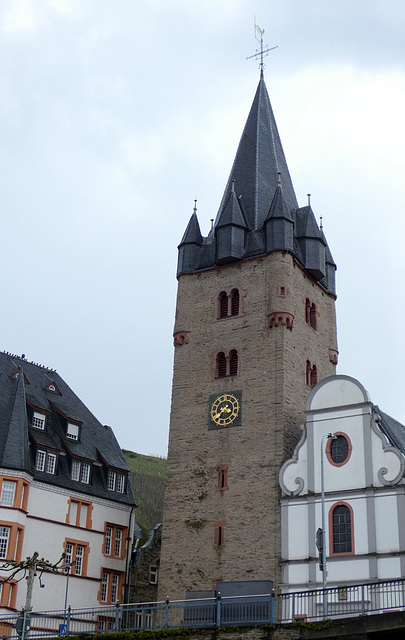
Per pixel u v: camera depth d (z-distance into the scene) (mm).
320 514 56438
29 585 50219
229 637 41188
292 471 58938
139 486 126750
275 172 76000
